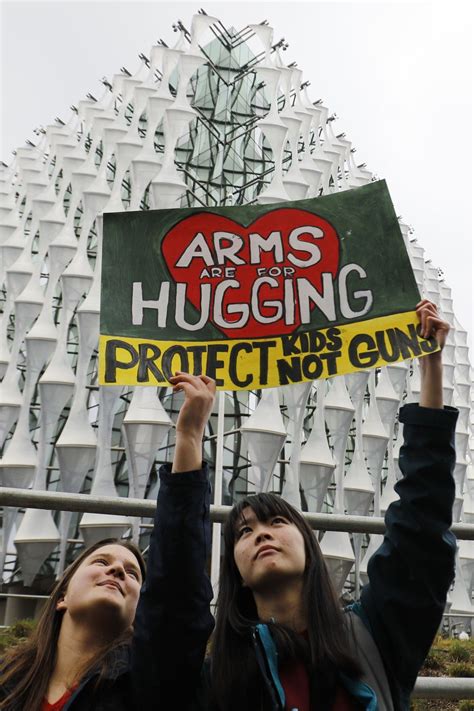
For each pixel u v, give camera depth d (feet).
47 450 135.33
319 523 12.57
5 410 141.18
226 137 163.84
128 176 165.68
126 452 128.26
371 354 12.03
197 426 10.48
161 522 9.87
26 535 126.72
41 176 167.22
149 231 12.84
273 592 10.43
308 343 12.22
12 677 10.98
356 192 12.87
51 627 11.44
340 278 12.50
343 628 10.00
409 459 10.84
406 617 10.11
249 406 140.56
